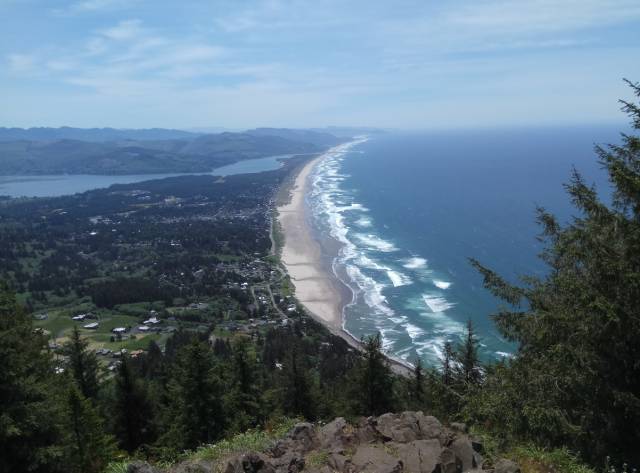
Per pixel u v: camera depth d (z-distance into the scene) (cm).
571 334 1166
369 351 2980
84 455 2098
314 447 1119
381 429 1154
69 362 3625
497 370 1398
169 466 1173
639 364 1080
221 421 2720
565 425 1094
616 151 1239
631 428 1082
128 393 3128
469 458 1012
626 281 1114
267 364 6431
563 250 1277
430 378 2567
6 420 1449
